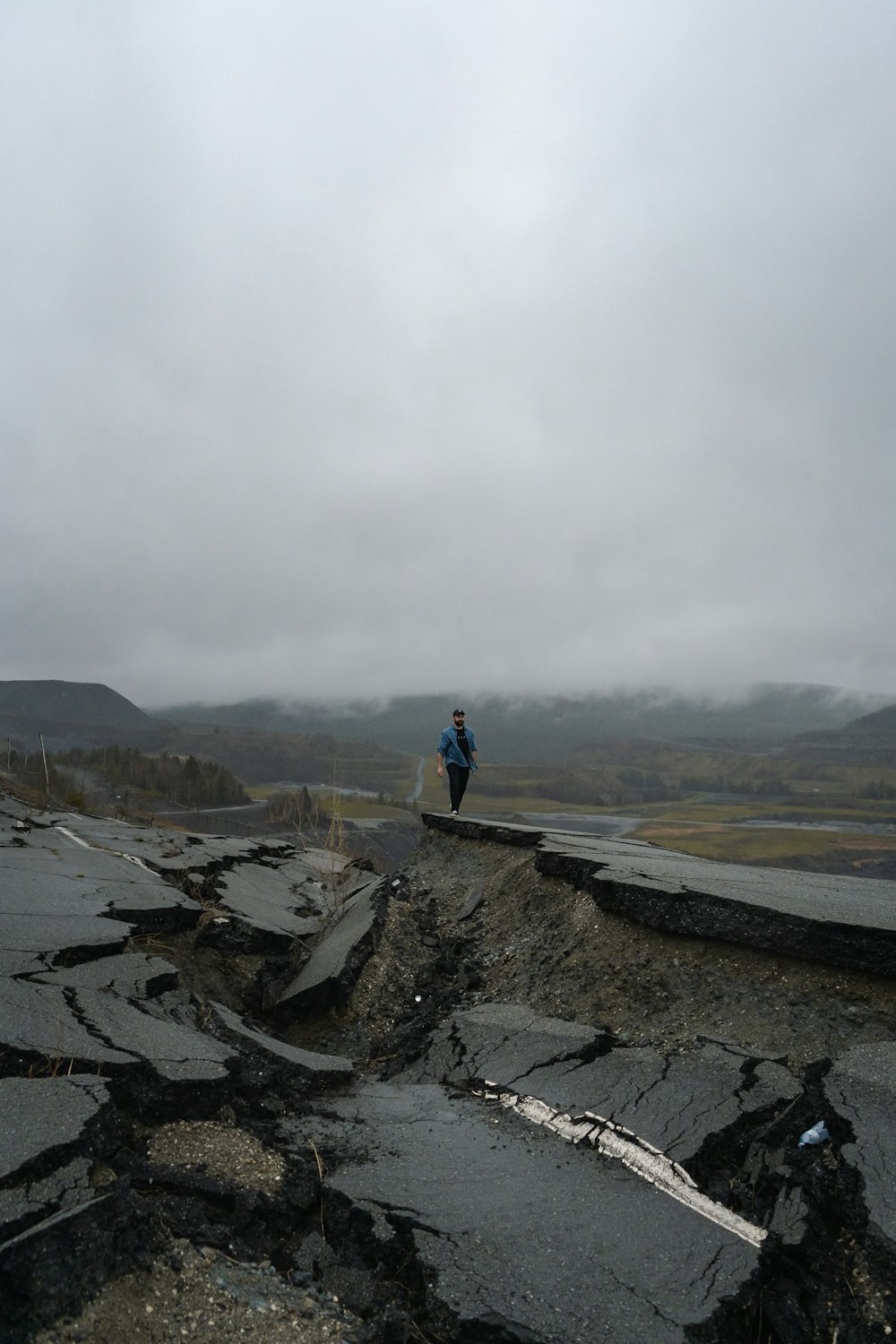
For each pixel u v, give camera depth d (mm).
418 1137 4566
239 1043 5613
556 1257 3422
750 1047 5148
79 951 6488
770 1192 3918
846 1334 3111
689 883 7035
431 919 10422
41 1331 2609
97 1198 3104
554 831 12805
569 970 6969
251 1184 3848
